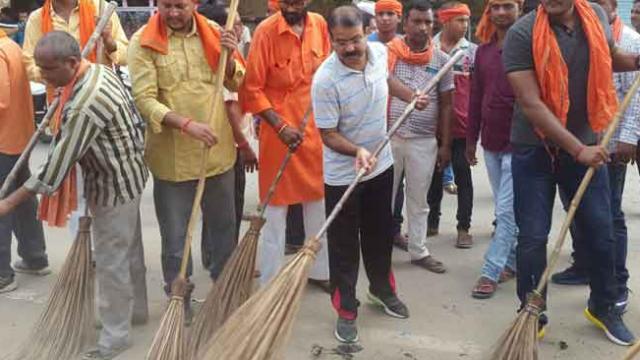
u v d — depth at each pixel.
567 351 4.14
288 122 4.56
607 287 4.13
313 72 4.60
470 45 5.86
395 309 4.59
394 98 5.18
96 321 4.49
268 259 4.74
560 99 3.69
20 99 4.96
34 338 4.01
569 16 3.72
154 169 4.27
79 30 4.98
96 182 3.87
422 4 5.09
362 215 4.43
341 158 4.10
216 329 4.00
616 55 4.02
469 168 5.85
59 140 3.60
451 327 4.46
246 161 4.93
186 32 4.16
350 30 3.86
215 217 4.44
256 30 4.56
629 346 4.16
